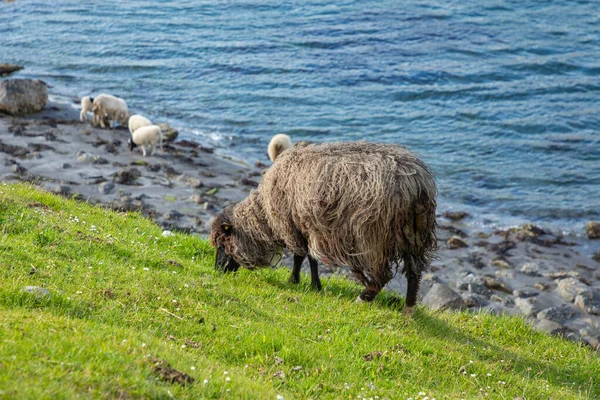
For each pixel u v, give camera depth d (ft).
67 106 93.81
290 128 92.58
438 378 25.86
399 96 104.63
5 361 16.83
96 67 118.62
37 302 23.48
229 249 36.27
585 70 114.42
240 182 68.69
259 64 119.03
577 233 63.77
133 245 34.81
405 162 29.91
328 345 26.45
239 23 145.79
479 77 111.65
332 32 136.36
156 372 18.66
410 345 28.09
